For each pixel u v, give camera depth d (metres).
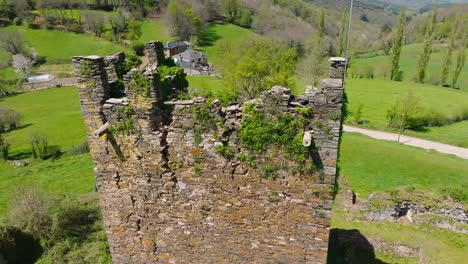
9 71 90.19
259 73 42.75
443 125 60.38
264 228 12.95
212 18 116.62
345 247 22.59
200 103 11.88
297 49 75.81
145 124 12.29
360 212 26.14
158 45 15.14
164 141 12.56
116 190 13.52
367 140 47.94
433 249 21.92
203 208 13.15
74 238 22.02
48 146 52.22
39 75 87.31
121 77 13.90
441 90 77.69
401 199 26.25
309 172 11.82
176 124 12.30
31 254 22.25
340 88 10.70
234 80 43.53
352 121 59.91
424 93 75.56
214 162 12.40
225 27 110.38
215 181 12.64
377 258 22.38
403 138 53.03
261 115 11.56
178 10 101.81
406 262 22.02
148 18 118.50
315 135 11.38
